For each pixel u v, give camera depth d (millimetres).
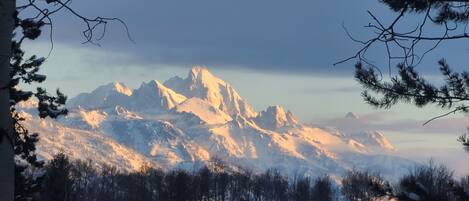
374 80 29031
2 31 15492
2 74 15453
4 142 15273
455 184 28875
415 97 28875
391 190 29078
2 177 15094
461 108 28906
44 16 18406
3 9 15516
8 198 15164
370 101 29188
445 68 28953
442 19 24641
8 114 15539
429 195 28062
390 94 29000
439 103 28875
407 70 28875
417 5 24469
